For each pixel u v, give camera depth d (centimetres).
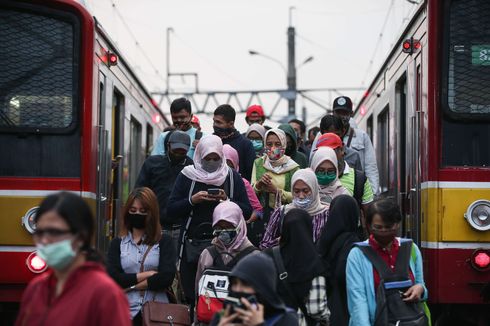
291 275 729
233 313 539
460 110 991
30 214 974
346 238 793
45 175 1000
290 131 1180
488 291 922
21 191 980
